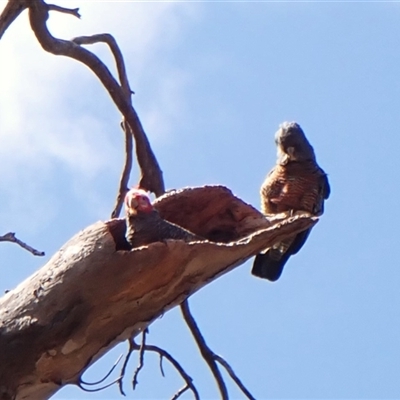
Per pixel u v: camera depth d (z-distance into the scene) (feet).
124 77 37.73
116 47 37.32
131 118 35.04
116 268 23.62
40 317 23.77
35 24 32.91
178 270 23.82
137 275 23.59
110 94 35.06
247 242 24.02
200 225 28.45
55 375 24.20
